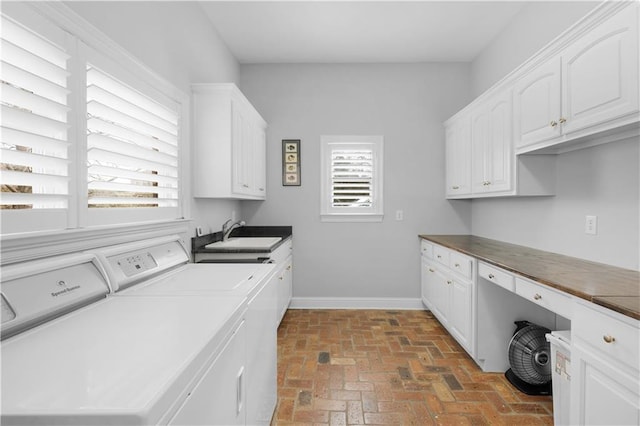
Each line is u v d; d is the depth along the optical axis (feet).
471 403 6.31
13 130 3.24
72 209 4.06
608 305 3.72
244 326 3.96
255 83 12.14
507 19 9.36
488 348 7.48
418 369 7.57
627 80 4.49
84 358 2.42
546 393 6.54
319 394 6.58
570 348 4.65
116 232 4.91
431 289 10.87
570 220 7.09
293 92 12.14
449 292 9.15
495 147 8.30
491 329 7.48
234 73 11.54
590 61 5.14
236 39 10.36
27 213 3.49
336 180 12.14
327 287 12.26
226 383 3.25
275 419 5.83
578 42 5.37
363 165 12.16
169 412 2.07
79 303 3.67
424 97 12.06
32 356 2.46
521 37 8.91
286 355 8.27
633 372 3.47
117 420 1.80
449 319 9.17
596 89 5.02
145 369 2.27
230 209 10.92
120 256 4.75
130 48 5.57
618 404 3.62
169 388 2.06
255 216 12.21
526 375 6.67
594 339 3.99
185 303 3.82
